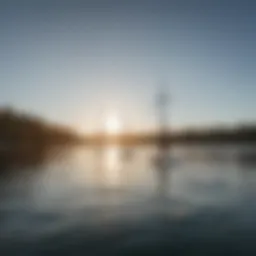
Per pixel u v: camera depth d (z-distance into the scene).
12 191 29.66
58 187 32.41
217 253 12.84
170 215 19.36
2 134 130.50
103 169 51.94
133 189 30.52
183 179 37.28
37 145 143.25
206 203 22.91
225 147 138.75
